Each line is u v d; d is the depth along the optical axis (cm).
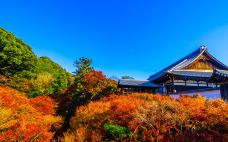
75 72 5294
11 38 4716
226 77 2209
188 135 1213
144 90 4131
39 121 2095
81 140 1508
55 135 1966
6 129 1641
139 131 1386
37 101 2644
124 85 4038
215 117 1349
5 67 4084
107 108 1777
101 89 2934
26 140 1454
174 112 1459
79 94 2966
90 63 5284
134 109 1548
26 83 4134
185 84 3603
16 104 2092
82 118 1800
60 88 4281
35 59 4831
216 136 1177
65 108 2889
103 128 1530
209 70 4000
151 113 1420
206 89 2572
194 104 1598
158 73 5212
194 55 4194
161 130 1325
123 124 1513
